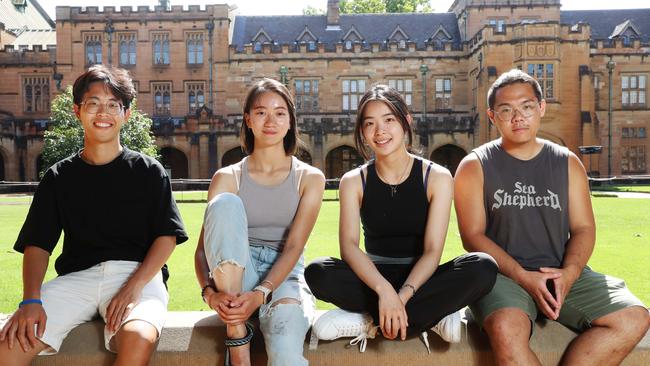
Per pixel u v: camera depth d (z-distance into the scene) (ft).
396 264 11.99
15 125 126.41
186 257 29.84
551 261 12.19
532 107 12.21
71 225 11.96
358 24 148.46
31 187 119.65
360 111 12.12
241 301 10.14
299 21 149.18
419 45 137.59
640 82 134.92
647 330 11.19
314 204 12.07
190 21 137.59
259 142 12.41
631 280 22.13
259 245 12.24
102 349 11.22
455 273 10.46
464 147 127.03
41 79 141.90
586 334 10.91
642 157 134.51
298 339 10.44
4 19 162.30
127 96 12.31
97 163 12.22
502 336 10.35
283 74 127.65
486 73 122.21
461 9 144.25
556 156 12.42
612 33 146.41
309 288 11.96
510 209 12.21
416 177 11.93
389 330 10.33
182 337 11.44
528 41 121.49
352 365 11.27
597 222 44.19
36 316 10.59
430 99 137.28
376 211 12.01
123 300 10.68
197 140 126.31
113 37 137.90
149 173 12.21
